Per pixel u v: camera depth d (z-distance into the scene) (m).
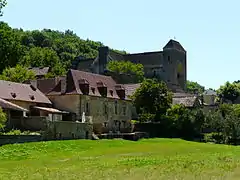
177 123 99.12
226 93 185.75
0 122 63.16
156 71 171.25
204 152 62.09
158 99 102.44
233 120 100.00
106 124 93.69
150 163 44.53
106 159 49.31
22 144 59.97
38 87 91.44
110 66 148.62
